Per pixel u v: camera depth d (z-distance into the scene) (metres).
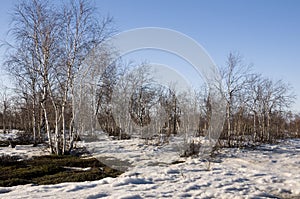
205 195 6.26
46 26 14.46
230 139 16.67
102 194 6.12
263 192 6.65
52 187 6.83
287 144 18.95
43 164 11.16
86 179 8.44
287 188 7.09
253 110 19.86
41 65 14.59
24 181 8.04
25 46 14.48
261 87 25.72
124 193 6.25
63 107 14.59
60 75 14.58
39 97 16.39
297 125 28.61
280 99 23.91
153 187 6.89
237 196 6.21
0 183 7.70
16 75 15.27
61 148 15.12
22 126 29.52
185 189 6.74
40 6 14.50
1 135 23.44
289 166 10.41
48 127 14.75
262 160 11.77
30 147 16.91
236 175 8.50
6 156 12.65
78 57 14.67
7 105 27.41
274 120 22.70
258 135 19.95
